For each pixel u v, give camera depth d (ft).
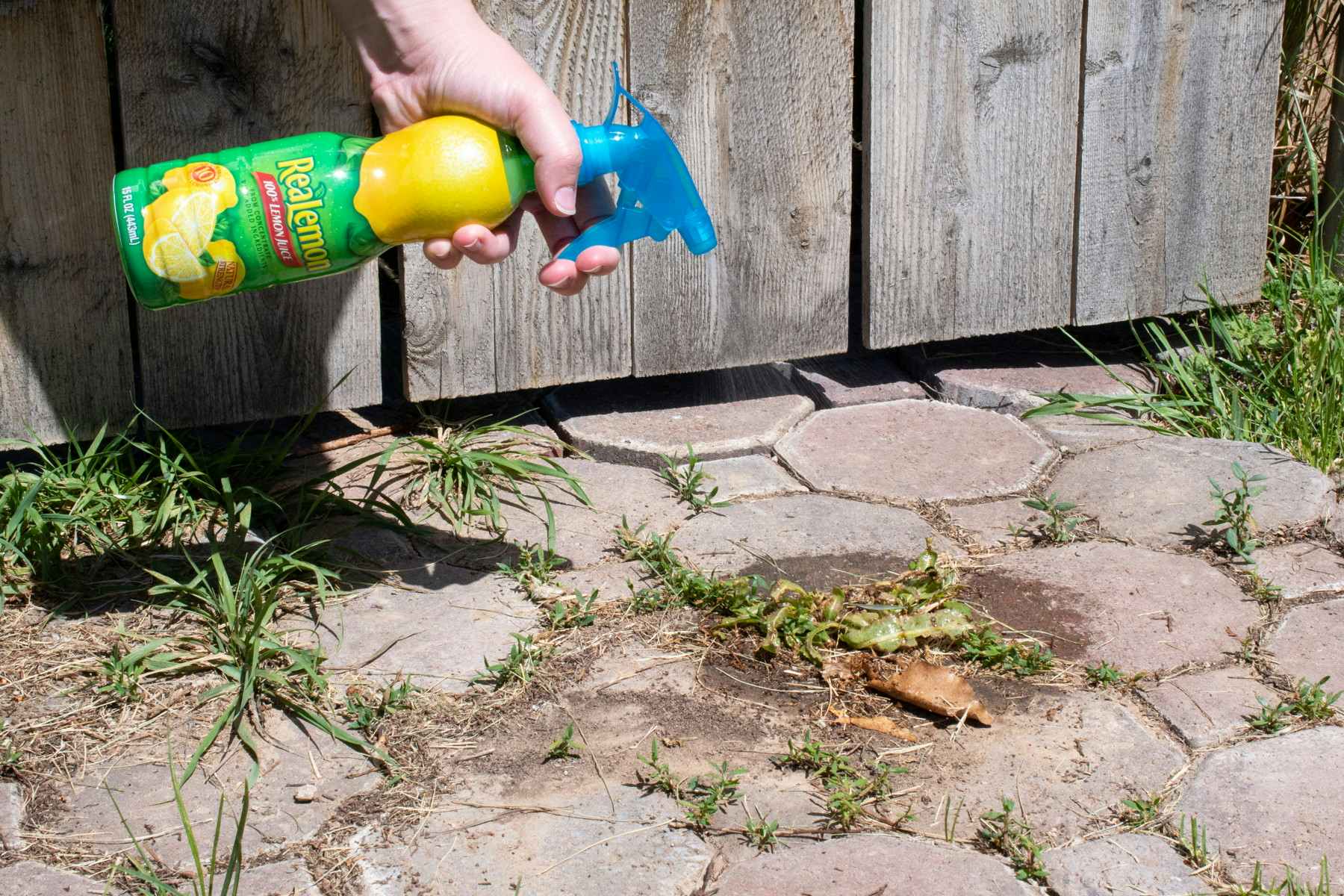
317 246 6.06
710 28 6.96
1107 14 7.19
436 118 6.08
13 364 6.74
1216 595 6.41
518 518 6.70
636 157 6.11
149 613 6.30
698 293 7.16
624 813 5.83
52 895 5.66
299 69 6.75
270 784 5.90
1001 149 7.23
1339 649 6.24
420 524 6.64
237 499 6.64
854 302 7.81
